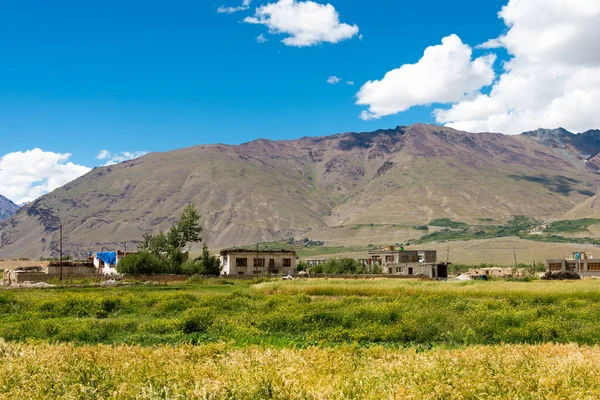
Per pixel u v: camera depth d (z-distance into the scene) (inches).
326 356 598.2
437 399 439.8
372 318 1151.6
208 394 431.2
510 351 635.5
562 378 480.7
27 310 1507.1
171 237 4827.8
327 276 4028.1
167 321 1128.2
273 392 436.1
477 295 1942.7
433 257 5964.6
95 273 4114.2
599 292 1873.8
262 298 1803.6
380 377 500.1
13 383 483.2
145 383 472.1
